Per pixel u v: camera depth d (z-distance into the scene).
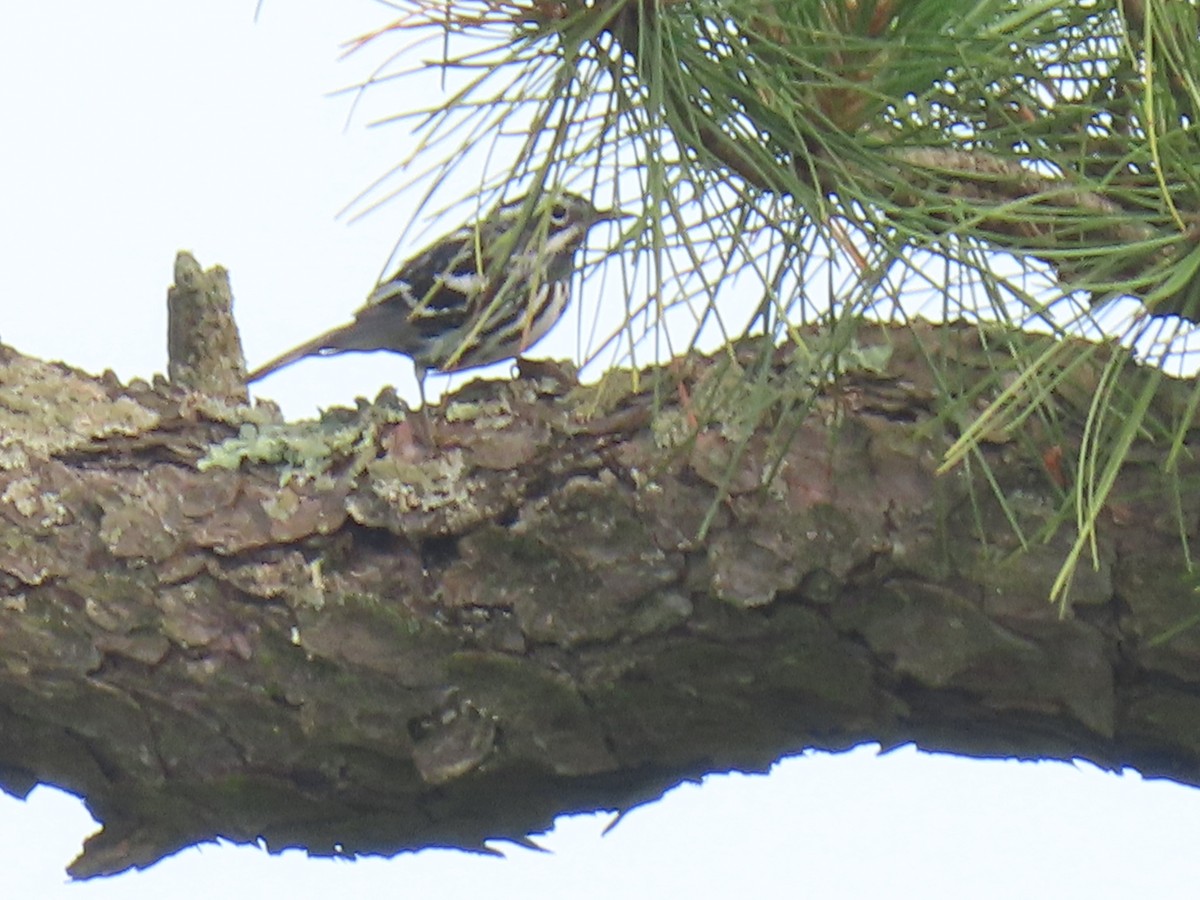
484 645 5.70
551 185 4.25
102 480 5.87
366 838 6.07
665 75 4.42
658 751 5.89
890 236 4.41
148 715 5.76
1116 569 5.40
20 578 5.68
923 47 4.39
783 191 4.63
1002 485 5.49
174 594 5.72
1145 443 5.42
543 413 5.87
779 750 5.96
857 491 5.55
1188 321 4.48
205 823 6.04
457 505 5.75
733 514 5.59
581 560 5.65
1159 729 5.59
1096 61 4.70
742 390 5.65
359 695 5.70
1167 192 4.19
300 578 5.74
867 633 5.57
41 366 6.29
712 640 5.61
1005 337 4.50
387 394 6.12
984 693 5.63
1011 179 4.60
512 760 5.79
